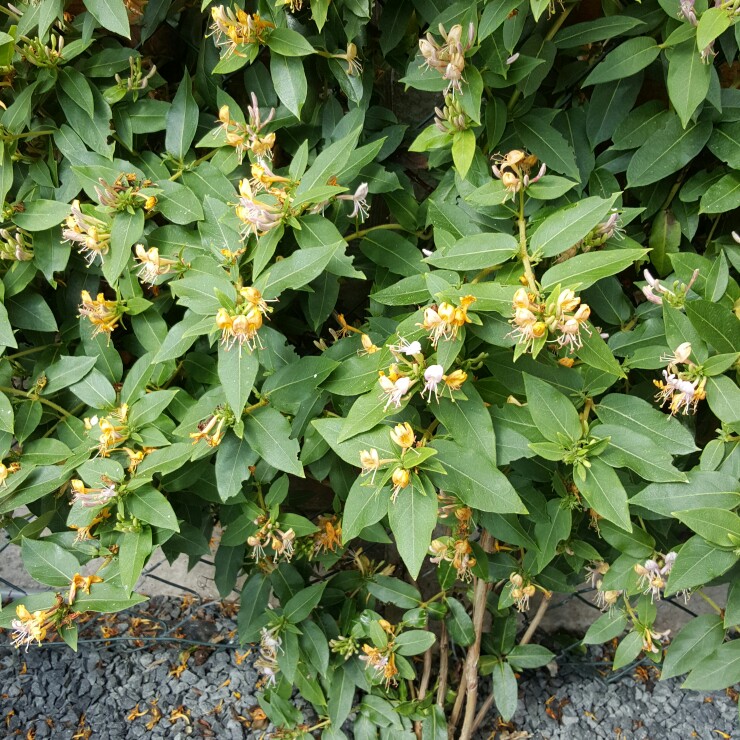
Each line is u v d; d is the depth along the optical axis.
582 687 1.17
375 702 1.03
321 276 0.83
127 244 0.76
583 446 0.68
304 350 1.02
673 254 0.75
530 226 0.73
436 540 0.90
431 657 1.18
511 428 0.70
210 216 0.77
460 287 0.64
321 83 0.88
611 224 0.72
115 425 0.79
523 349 0.60
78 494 0.74
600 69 0.74
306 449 0.81
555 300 0.58
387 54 0.89
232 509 0.95
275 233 0.70
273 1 0.77
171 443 0.80
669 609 1.23
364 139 0.87
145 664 1.22
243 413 0.75
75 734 1.11
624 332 0.78
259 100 0.87
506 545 0.99
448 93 0.72
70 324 0.92
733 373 0.72
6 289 0.85
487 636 1.06
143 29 0.87
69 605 0.80
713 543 0.67
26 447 0.84
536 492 0.83
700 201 0.78
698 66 0.67
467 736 1.06
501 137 0.79
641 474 0.66
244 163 0.86
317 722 1.12
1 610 0.80
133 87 0.85
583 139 0.81
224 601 1.33
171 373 0.85
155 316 0.84
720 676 0.78
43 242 0.84
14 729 1.12
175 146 0.86
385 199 0.88
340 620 1.04
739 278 0.84
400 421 0.70
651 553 0.82
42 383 0.85
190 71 0.95
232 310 0.65
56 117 0.88
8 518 0.98
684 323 0.68
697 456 0.90
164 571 1.34
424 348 0.66
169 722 1.13
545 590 0.96
